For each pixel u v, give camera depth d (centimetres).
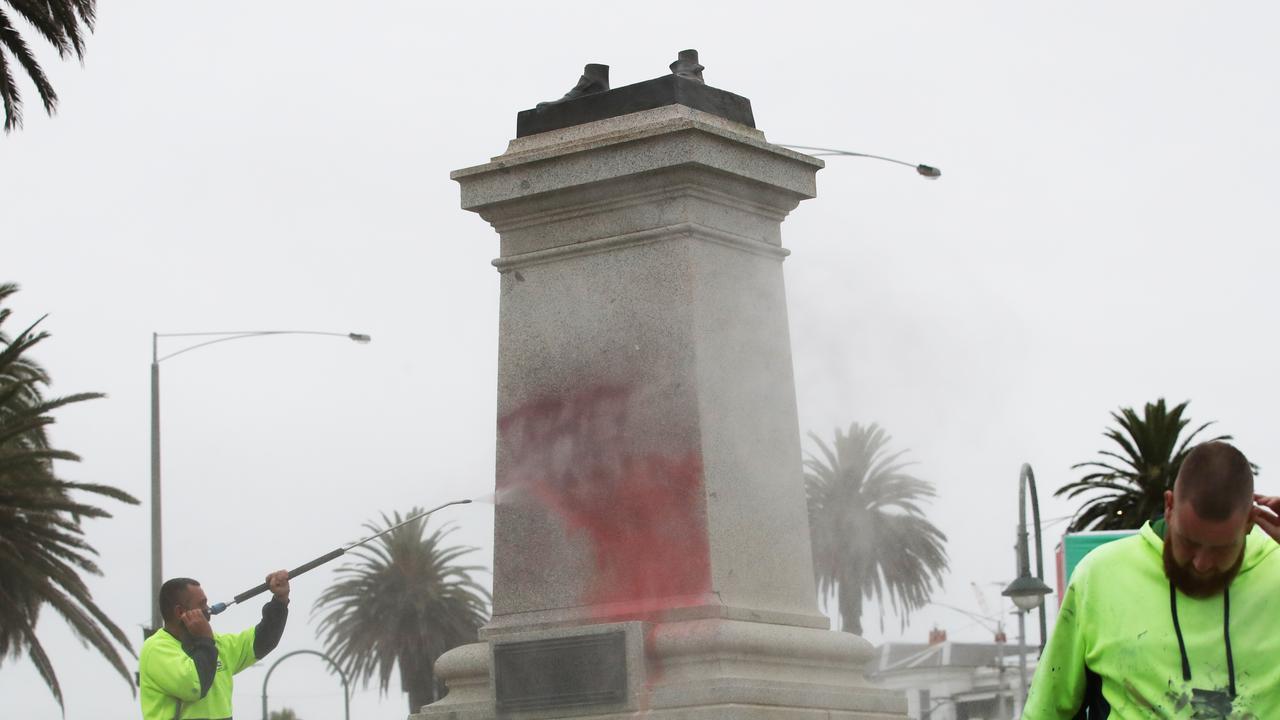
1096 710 579
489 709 1080
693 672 1033
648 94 1117
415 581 4884
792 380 1137
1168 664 554
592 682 1048
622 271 1102
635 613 1062
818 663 1085
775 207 1145
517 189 1124
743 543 1077
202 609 935
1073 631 574
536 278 1130
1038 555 3097
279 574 958
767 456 1107
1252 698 547
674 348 1081
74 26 2556
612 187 1102
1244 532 543
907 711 1112
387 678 4934
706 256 1096
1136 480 4438
